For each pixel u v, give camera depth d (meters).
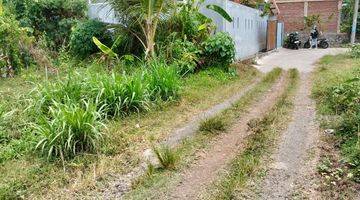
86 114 4.24
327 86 7.38
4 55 8.26
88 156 4.07
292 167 3.80
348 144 4.23
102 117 5.27
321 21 24.27
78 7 11.41
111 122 5.18
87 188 3.47
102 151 4.23
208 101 6.66
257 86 8.11
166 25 9.38
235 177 3.56
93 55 9.82
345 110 5.52
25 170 3.75
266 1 17.97
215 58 9.23
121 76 6.08
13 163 3.95
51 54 9.80
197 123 5.37
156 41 9.05
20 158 4.06
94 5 12.07
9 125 4.82
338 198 3.20
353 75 8.21
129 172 3.79
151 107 5.92
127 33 9.35
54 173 3.71
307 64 12.55
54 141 4.03
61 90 5.33
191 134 4.88
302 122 5.30
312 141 4.51
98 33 9.99
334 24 24.17
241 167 3.74
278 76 9.70
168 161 3.86
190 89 7.42
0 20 8.34
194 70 9.04
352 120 4.70
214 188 3.41
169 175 3.69
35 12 10.94
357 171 3.59
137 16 8.71
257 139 4.52
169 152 3.99
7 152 4.15
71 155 4.07
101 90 5.33
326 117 5.46
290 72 10.38
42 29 11.06
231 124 5.30
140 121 5.38
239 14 12.93
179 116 5.71
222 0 10.97
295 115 5.69
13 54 8.38
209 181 3.56
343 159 3.87
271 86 8.21
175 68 7.26
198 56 9.09
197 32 9.60
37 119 4.69
